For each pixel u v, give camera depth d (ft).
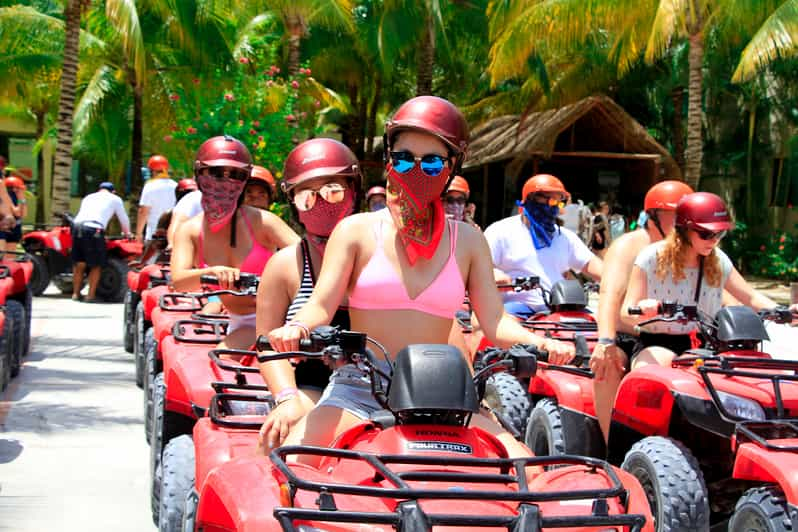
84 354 40.04
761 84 99.55
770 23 59.16
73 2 69.21
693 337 19.77
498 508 10.64
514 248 27.35
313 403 13.88
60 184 69.82
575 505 11.14
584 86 92.89
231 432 14.53
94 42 81.76
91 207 58.95
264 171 25.53
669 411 18.13
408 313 12.94
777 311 19.25
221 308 24.44
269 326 15.96
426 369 11.21
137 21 68.59
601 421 20.17
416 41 84.02
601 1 65.21
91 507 20.42
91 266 59.06
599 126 94.89
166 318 24.57
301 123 63.16
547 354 12.53
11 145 130.41
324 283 12.82
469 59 101.60
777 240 103.71
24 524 19.15
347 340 11.43
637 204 101.50
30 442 25.72
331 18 73.77
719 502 19.01
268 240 21.84
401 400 11.16
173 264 21.35
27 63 83.71
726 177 108.47
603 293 20.25
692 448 19.01
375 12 89.35
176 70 80.43
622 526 10.77
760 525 14.58
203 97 63.41
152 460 19.98
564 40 68.44
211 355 16.81
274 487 10.36
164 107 83.10
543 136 88.58
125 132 91.20
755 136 106.63
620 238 20.95
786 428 16.10
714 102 104.68
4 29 81.56
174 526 14.94
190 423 19.35
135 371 36.70
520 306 26.66
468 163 102.27
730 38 79.56
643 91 108.06
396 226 12.91
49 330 46.78
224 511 11.37
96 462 24.03
